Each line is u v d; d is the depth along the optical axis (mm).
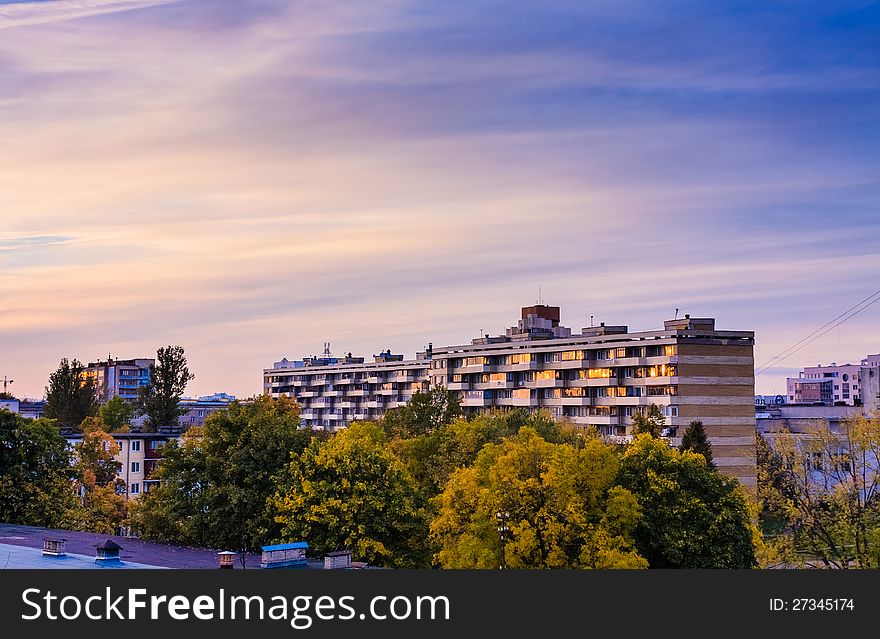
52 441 97500
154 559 54406
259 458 82312
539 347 194000
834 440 102750
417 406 147875
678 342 163125
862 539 93438
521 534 71812
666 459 79438
